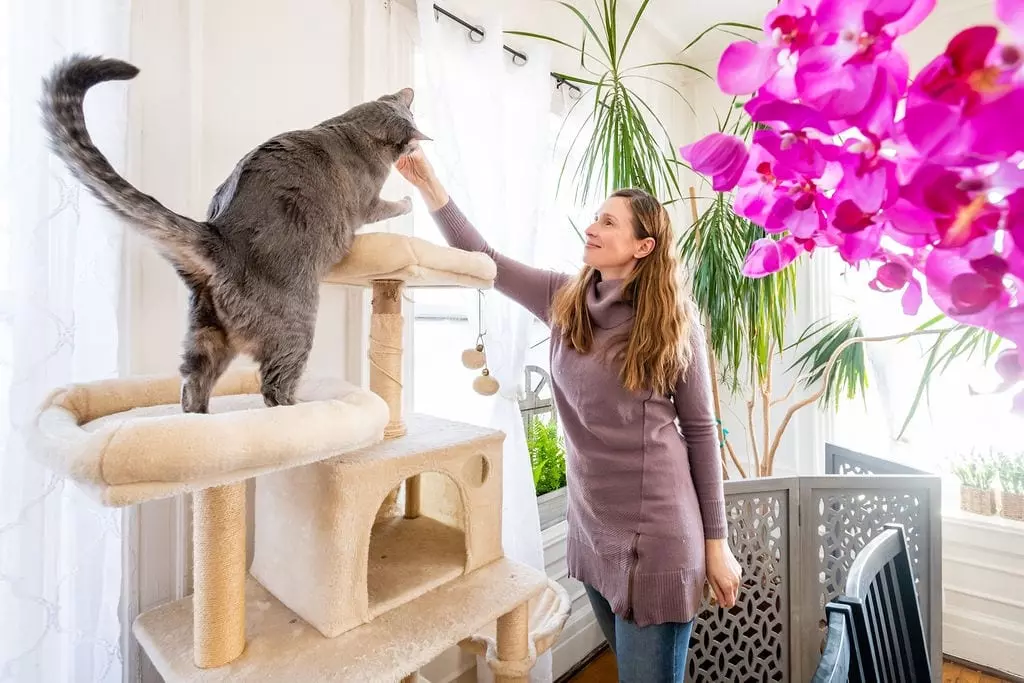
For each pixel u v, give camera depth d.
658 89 2.26
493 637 1.10
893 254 0.34
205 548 0.67
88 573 0.78
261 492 0.88
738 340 1.78
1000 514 1.92
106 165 0.51
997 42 0.21
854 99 0.24
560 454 1.85
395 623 0.79
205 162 0.96
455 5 1.38
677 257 1.06
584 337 1.03
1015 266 0.24
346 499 0.75
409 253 0.75
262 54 1.04
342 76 1.17
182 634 0.75
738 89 0.28
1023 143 0.21
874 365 1.97
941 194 0.24
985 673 1.85
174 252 0.55
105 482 0.44
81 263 0.78
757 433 2.34
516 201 1.47
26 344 0.69
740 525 1.37
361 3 1.18
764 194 0.35
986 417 1.92
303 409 0.57
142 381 0.75
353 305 1.20
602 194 1.68
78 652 0.78
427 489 1.16
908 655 0.84
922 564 1.44
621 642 0.99
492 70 1.34
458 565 0.94
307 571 0.77
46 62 0.70
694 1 1.96
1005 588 1.85
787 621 1.41
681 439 1.05
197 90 0.93
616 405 0.98
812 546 1.43
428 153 1.34
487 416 1.63
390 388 0.93
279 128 1.06
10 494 0.69
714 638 1.36
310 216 0.63
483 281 0.93
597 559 1.02
